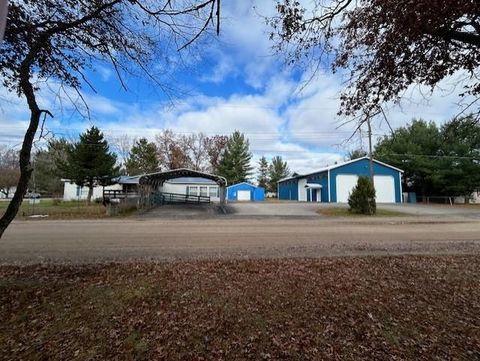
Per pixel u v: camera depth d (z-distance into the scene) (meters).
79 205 25.00
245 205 27.36
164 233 10.87
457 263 5.94
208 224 14.19
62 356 3.07
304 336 3.36
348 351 3.12
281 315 3.77
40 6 3.90
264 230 11.84
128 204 21.05
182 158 48.12
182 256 6.88
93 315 3.77
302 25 3.74
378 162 32.69
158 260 6.41
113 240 9.21
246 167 55.47
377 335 3.39
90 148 28.12
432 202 34.22
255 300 4.13
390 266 5.70
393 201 32.62
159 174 25.98
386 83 3.81
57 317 3.73
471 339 3.32
